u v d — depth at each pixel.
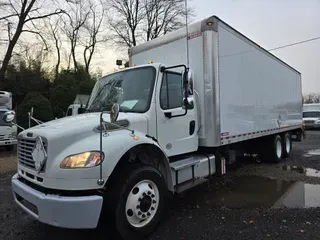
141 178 3.59
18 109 19.12
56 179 3.12
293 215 4.39
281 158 9.55
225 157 6.50
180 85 4.85
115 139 3.46
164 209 3.93
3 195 5.82
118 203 3.36
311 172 7.62
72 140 3.33
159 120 4.39
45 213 3.06
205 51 5.24
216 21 5.36
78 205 3.01
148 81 4.47
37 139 3.39
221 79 5.52
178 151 4.79
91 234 3.85
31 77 25.48
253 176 7.23
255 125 7.29
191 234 3.77
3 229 4.05
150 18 28.66
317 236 3.63
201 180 4.91
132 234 3.50
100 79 5.43
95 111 4.78
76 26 33.12
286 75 10.12
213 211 4.66
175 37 5.69
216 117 5.29
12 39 22.19
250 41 7.00
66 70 30.53
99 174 3.18
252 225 4.04
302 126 12.12
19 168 3.89
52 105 23.34
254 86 7.26
